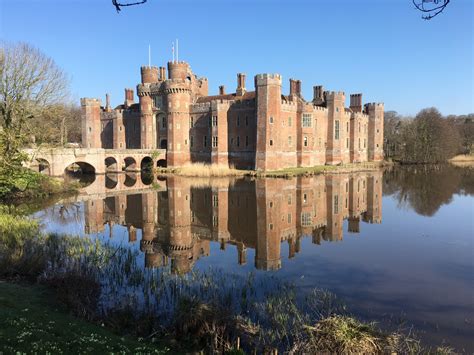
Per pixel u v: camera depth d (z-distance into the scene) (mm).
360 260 16703
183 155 60375
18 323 7973
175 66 59375
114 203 31406
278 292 12609
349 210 29031
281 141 53031
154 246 19359
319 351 8445
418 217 26828
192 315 9688
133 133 69938
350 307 11539
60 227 23203
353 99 76750
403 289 13125
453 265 15961
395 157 89312
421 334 9844
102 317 10352
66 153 47219
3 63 31531
